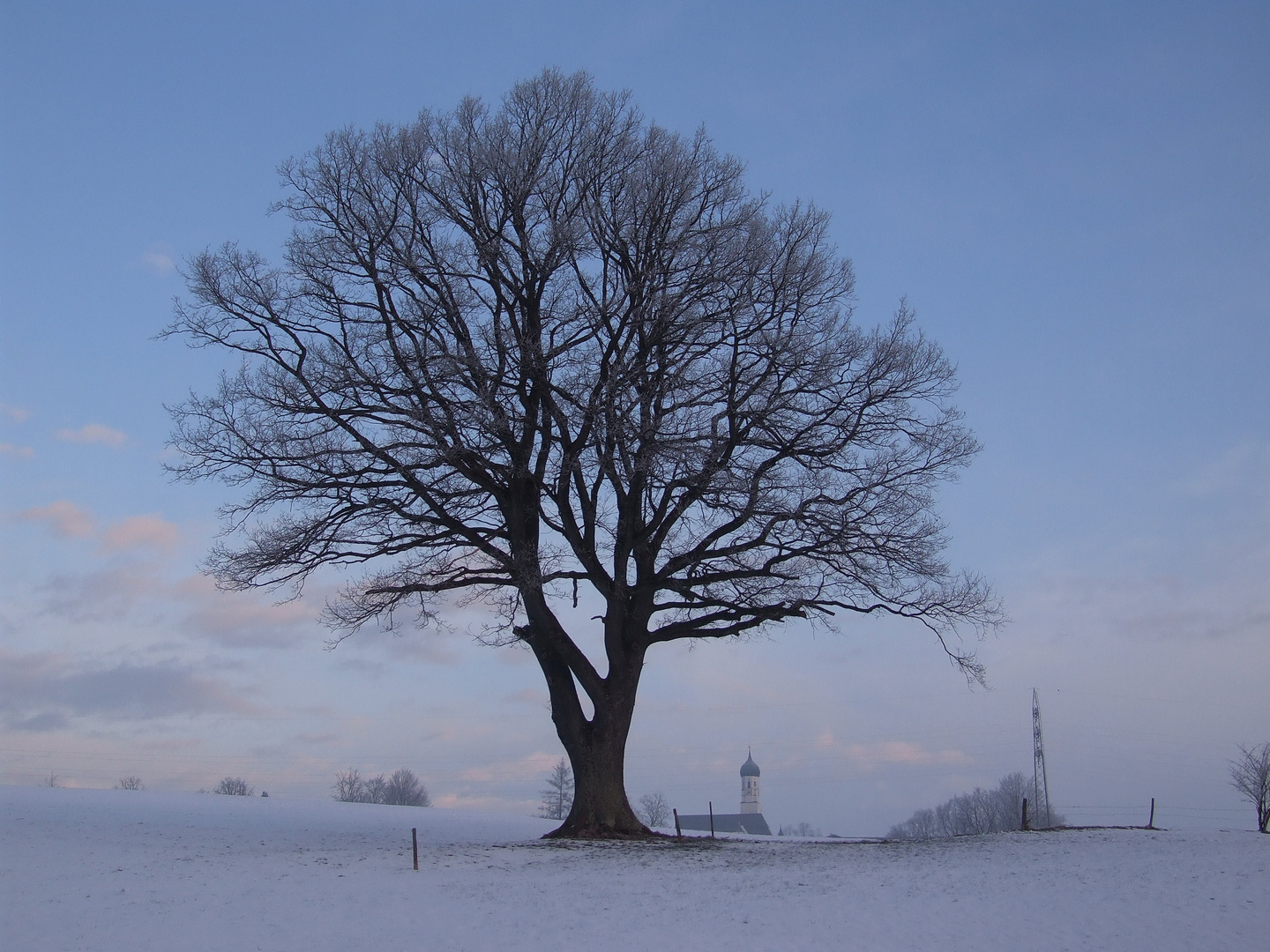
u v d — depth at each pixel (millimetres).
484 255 25344
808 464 25672
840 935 15000
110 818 29609
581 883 18797
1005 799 96312
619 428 23125
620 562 25969
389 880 18938
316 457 24281
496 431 23828
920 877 19312
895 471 25297
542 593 26219
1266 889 17062
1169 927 14883
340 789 105125
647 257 25750
